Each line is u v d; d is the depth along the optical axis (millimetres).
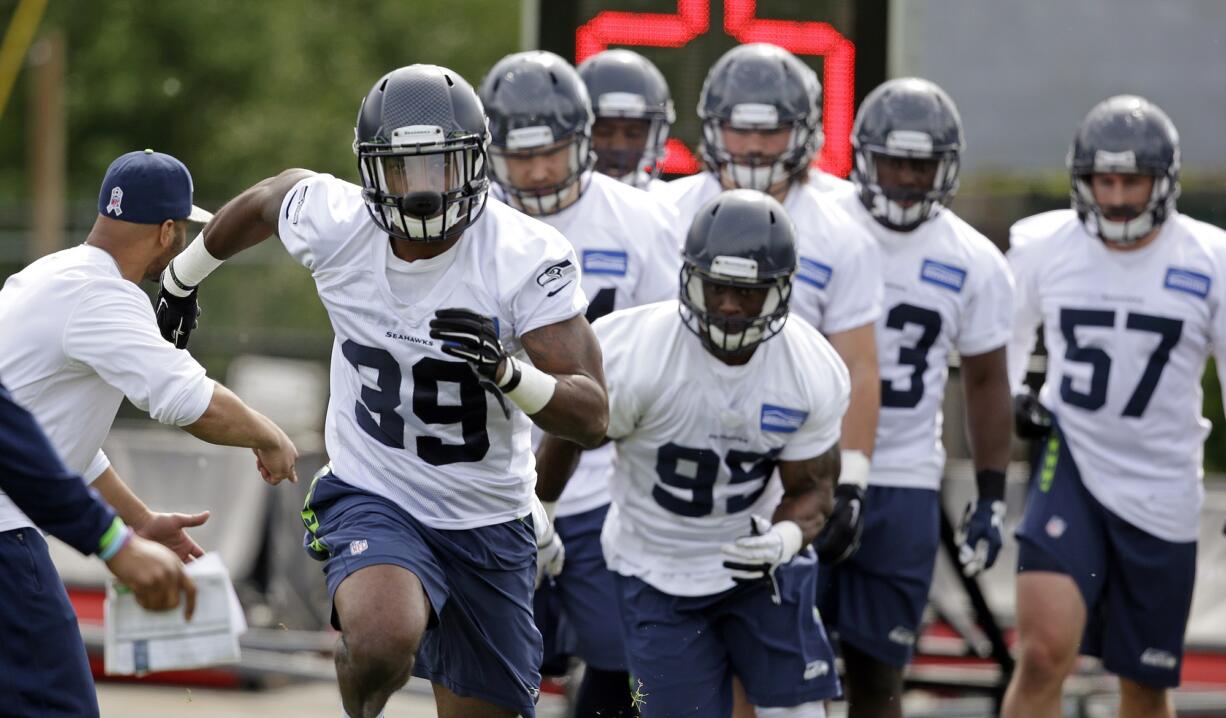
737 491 18422
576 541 21094
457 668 16578
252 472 34062
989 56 32844
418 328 15102
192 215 17203
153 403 15992
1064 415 22703
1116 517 22375
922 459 22609
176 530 17000
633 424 18125
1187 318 22234
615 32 28781
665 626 18719
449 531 15906
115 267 16453
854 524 20234
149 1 81188
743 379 17891
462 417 15453
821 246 21438
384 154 14547
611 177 24125
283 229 15727
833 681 19109
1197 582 31031
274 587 33656
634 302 21250
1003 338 22812
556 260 15195
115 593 14484
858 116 22734
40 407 16047
